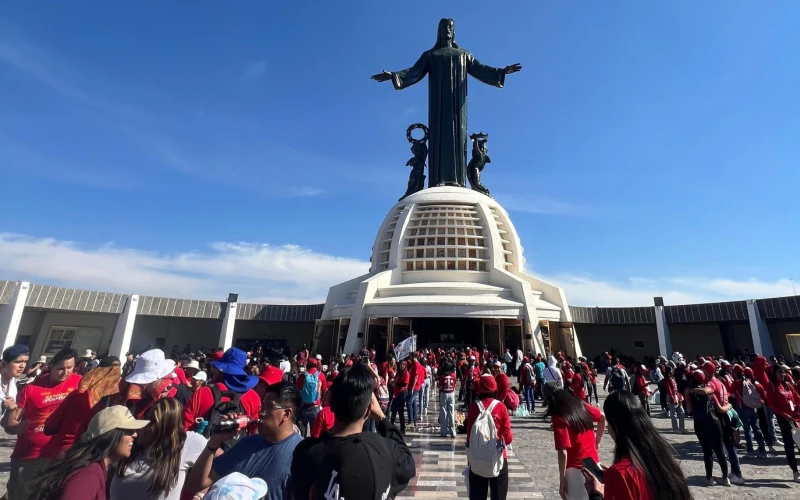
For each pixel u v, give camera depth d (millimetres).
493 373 11547
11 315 31422
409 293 36750
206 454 3568
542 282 39938
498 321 33219
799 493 8000
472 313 33375
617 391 3492
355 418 3188
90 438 3461
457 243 41562
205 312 42969
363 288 35438
